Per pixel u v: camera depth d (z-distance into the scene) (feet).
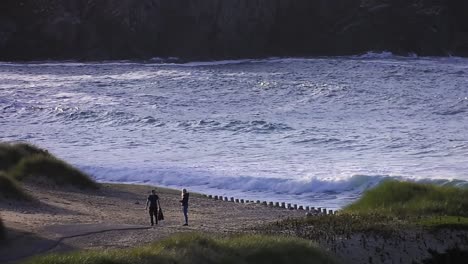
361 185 284.41
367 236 160.35
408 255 151.02
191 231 180.86
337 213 194.39
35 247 152.97
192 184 300.81
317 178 289.74
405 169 306.35
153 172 316.40
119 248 153.79
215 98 573.33
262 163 328.49
